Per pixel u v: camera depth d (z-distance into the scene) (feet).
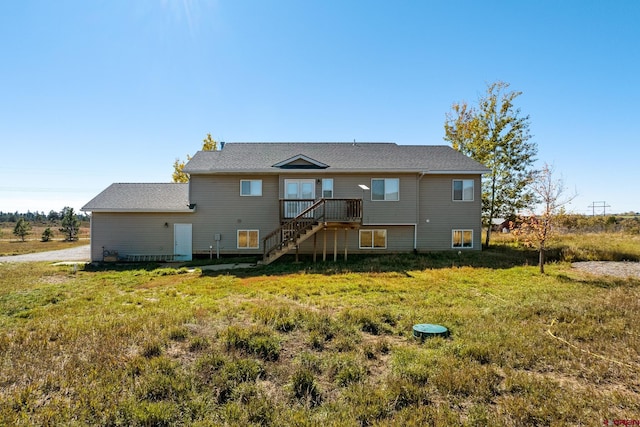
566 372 15.67
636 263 48.85
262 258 55.62
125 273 45.27
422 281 36.45
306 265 48.29
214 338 19.62
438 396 13.73
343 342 18.80
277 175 59.00
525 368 16.15
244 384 14.32
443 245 60.13
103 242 57.82
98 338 19.26
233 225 58.85
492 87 73.00
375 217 58.23
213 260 54.75
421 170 57.16
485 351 17.25
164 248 58.18
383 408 12.73
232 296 31.09
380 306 26.76
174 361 16.40
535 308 25.40
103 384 14.23
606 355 17.29
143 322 22.27
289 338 19.84
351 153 64.23
